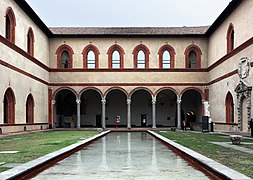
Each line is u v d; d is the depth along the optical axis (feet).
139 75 147.23
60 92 162.81
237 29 108.58
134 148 60.49
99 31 150.20
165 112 169.37
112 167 37.93
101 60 147.54
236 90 105.91
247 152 46.70
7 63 95.40
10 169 31.42
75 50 147.95
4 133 93.81
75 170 35.91
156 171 35.24
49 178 31.55
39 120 131.13
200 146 56.08
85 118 168.04
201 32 148.36
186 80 147.43
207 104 129.70
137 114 169.58
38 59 131.23
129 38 148.56
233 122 113.91
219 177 29.81
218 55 131.44
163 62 148.56
